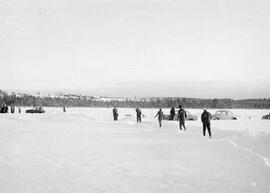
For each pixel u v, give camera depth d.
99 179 8.30
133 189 7.37
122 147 14.61
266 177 8.65
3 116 44.69
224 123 35.41
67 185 7.67
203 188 7.50
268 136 19.28
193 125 30.19
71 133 21.86
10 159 11.23
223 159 11.43
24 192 7.04
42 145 15.17
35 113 56.78
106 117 47.38
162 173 9.09
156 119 42.28
